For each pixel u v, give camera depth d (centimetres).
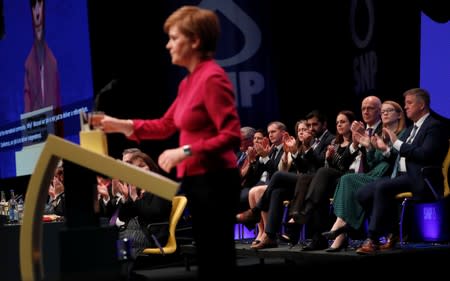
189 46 262
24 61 1034
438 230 571
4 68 1093
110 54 903
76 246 251
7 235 384
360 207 532
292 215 564
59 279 249
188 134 262
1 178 1117
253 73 920
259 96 921
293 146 630
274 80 923
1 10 1076
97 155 233
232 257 261
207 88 253
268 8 924
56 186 754
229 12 915
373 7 828
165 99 927
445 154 523
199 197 259
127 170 229
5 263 382
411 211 595
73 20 917
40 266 258
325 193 560
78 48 911
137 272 650
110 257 255
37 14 988
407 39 774
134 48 914
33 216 248
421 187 511
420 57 750
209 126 259
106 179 668
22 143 1045
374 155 558
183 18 261
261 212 633
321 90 910
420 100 538
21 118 1048
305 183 572
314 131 674
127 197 601
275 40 927
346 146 609
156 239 575
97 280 249
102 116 275
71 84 927
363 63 852
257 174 702
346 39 876
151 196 595
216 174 257
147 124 285
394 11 793
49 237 378
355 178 537
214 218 258
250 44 919
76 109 915
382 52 821
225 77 256
